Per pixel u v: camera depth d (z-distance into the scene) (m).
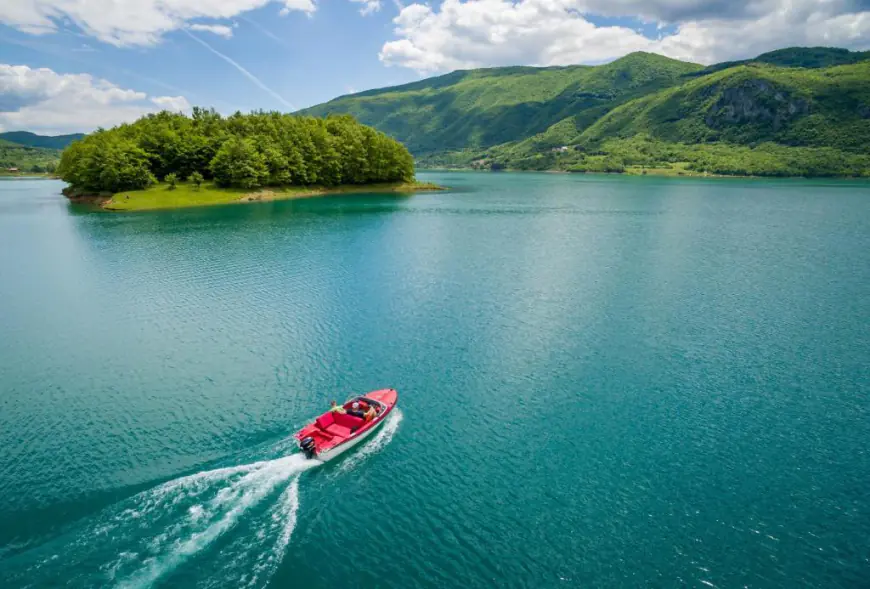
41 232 103.88
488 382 40.38
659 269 74.50
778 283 67.25
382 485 28.48
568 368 42.88
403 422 34.84
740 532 25.72
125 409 35.84
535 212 142.00
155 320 52.72
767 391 39.50
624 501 27.72
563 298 60.41
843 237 101.62
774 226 116.19
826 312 56.22
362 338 48.19
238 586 21.62
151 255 81.56
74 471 28.95
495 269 73.50
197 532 24.52
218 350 45.50
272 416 34.91
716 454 31.94
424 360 43.88
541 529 25.55
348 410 33.47
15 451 30.98
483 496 27.83
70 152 190.38
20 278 68.94
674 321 53.41
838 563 23.89
